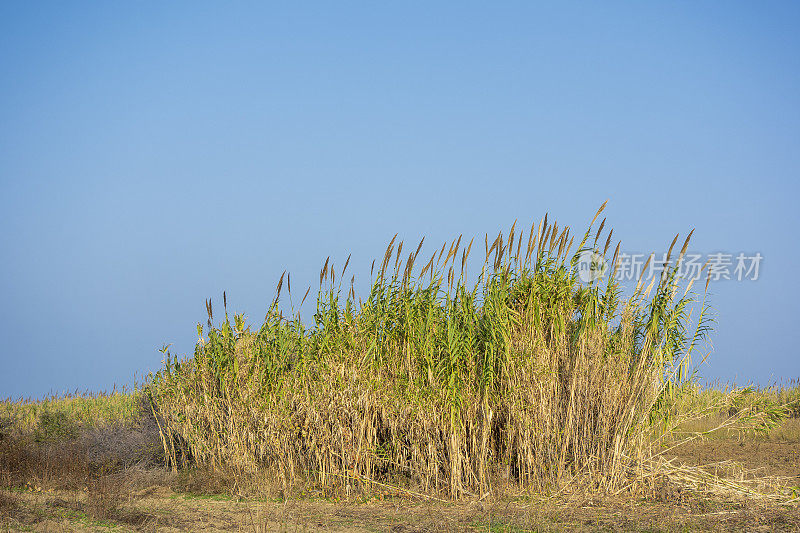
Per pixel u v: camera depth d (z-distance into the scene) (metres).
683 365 12.15
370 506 11.40
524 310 12.68
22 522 9.14
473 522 9.79
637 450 11.85
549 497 11.16
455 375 12.06
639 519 9.59
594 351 12.28
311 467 13.16
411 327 13.00
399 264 13.52
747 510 9.84
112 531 9.02
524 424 11.98
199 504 11.56
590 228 12.59
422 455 12.32
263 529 9.34
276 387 13.56
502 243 12.73
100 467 13.49
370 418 12.95
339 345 13.30
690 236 12.15
